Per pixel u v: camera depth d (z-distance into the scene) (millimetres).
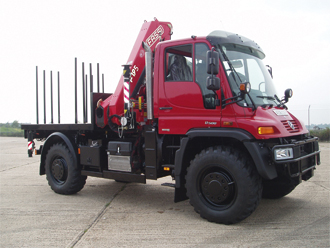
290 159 3791
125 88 4977
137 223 4195
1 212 4824
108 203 5328
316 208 4684
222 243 3402
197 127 4238
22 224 4227
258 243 3377
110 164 5301
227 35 4418
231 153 3939
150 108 4715
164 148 4652
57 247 3414
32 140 6914
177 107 4438
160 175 4855
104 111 5430
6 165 10359
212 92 4164
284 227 3871
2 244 3537
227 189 3963
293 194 5613
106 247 3369
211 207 4121
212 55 3811
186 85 4375
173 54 4551
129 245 3408
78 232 3871
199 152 4543
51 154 6211
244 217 3883
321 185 6297
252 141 3811
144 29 5609
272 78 5141
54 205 5227
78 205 5215
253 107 4023
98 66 6242
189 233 3750
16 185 6996
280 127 3963
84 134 5938
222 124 4020
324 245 3281
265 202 5102
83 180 5941
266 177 3729
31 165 10320
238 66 4340
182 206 5074
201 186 4219
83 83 6000
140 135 5098
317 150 4645
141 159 5078
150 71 4746
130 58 5434
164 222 4219
